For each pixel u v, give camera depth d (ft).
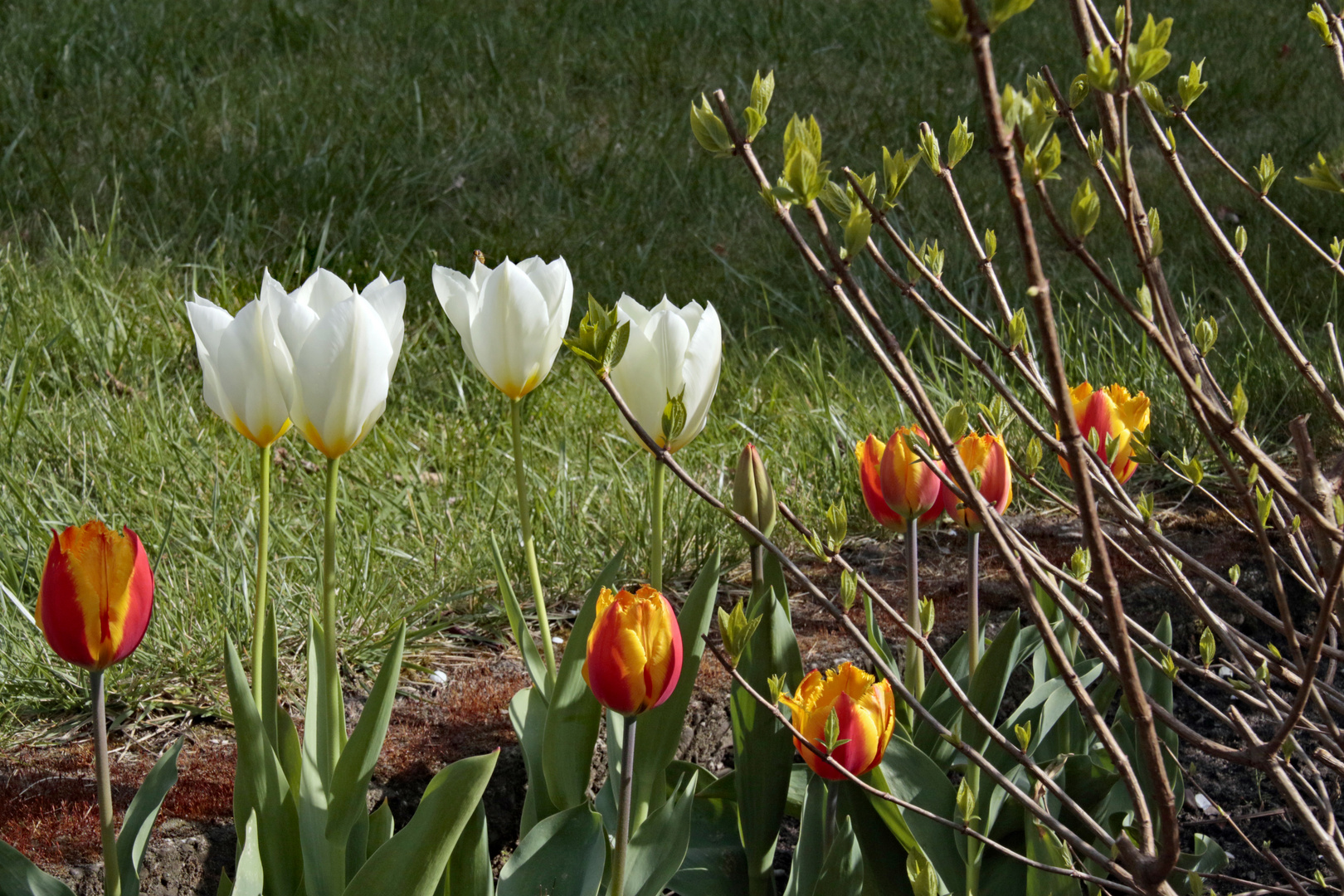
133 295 12.76
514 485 9.95
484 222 15.84
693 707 7.21
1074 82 5.79
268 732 6.16
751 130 5.51
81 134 16.66
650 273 14.76
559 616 8.27
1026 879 6.33
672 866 6.16
